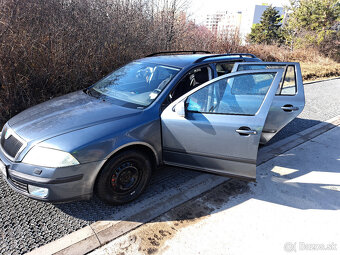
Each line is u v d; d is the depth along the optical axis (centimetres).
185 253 219
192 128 273
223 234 242
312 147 448
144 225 248
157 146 288
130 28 757
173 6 893
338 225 260
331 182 338
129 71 367
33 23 574
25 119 275
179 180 327
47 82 567
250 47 1435
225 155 270
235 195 302
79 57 621
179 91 317
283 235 244
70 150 225
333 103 766
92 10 709
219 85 278
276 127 383
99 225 245
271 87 256
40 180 221
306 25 2205
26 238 225
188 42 979
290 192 313
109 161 246
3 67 485
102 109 284
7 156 242
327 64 1705
